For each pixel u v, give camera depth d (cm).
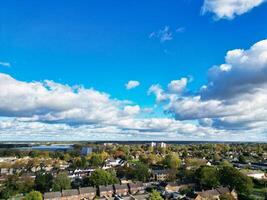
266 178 19300
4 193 15688
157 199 13488
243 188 15150
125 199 13900
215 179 16162
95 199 14838
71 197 15225
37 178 17138
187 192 15012
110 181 17725
